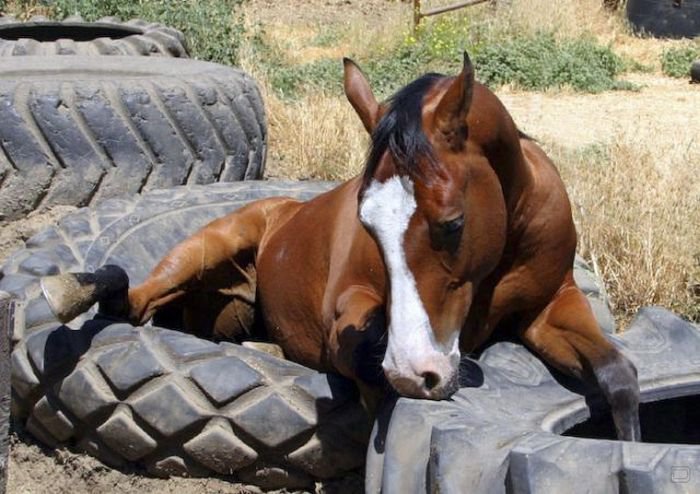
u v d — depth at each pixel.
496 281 4.26
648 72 15.96
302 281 4.94
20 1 12.88
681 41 17.88
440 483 3.50
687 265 7.03
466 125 3.70
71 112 6.60
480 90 3.87
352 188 4.83
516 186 4.04
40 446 4.88
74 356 4.59
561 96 14.02
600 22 18.44
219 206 6.46
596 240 7.13
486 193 3.77
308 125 9.59
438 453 3.54
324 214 4.95
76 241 5.73
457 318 3.73
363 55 15.70
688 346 4.80
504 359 4.44
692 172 8.18
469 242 3.70
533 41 15.36
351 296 4.30
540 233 4.23
